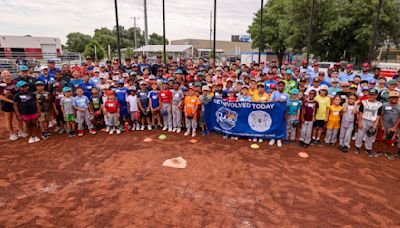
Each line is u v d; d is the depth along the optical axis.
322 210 4.32
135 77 9.35
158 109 8.59
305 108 6.97
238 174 5.59
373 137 6.53
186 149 7.05
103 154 6.73
